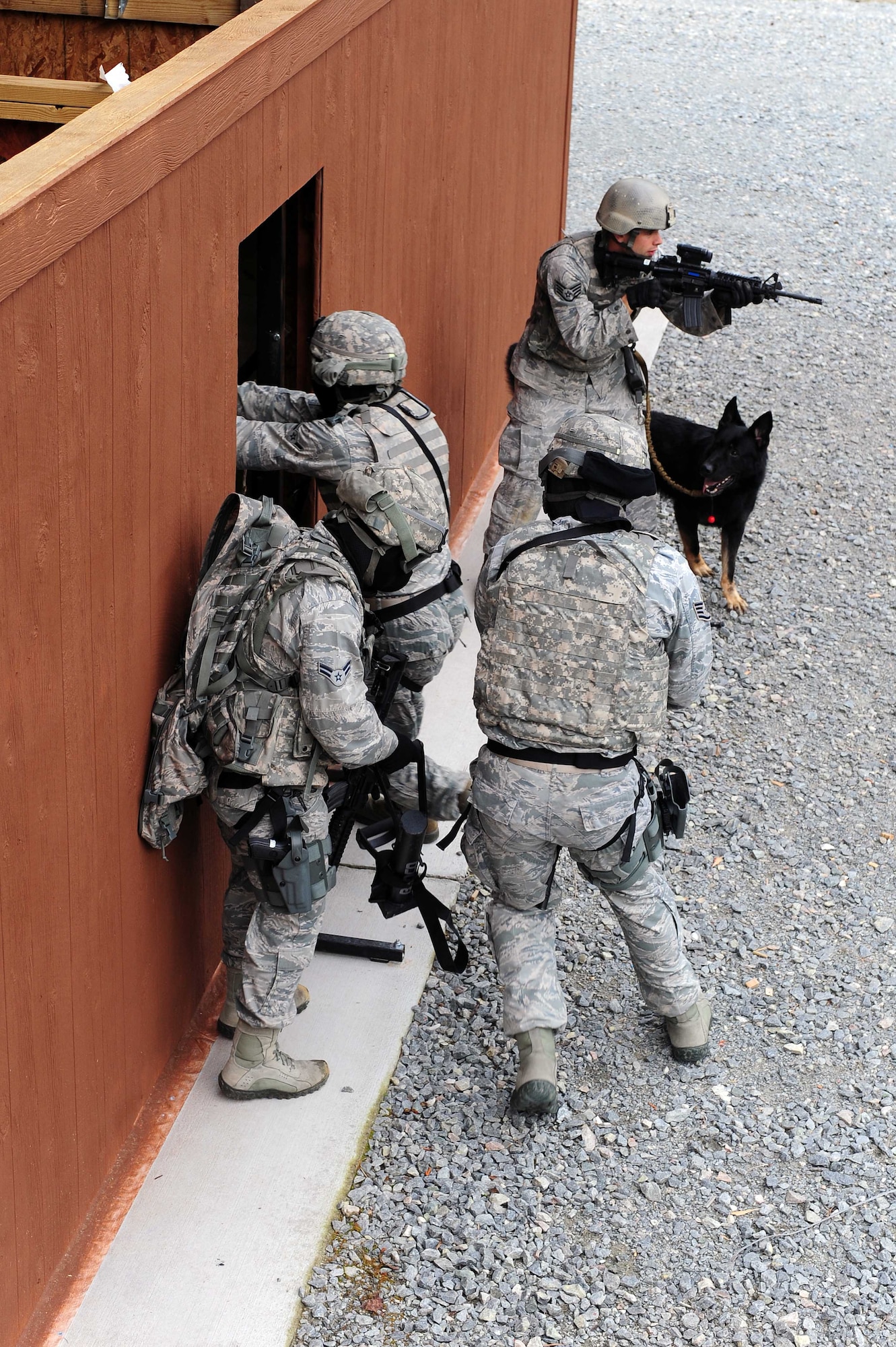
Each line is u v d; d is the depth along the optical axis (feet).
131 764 12.87
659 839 14.93
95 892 12.30
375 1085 15.42
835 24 95.81
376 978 17.08
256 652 12.89
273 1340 12.41
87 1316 12.42
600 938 18.34
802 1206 14.43
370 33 18.86
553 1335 12.82
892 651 26.53
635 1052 16.42
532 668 13.79
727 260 50.21
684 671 14.35
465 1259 13.48
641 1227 14.08
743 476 26.18
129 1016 13.71
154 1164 14.12
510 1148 14.92
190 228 12.82
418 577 17.11
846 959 18.22
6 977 10.53
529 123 33.65
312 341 16.81
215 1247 13.26
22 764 10.41
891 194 59.93
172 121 11.89
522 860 14.61
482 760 14.60
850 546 30.60
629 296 23.90
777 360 41.57
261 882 13.62
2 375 9.34
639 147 65.98
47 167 9.86
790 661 26.00
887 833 21.07
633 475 13.85
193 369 13.39
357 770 14.19
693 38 90.99
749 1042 16.70
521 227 34.24
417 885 14.93
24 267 9.37
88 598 11.35
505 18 28.94
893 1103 15.85
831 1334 13.02
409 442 16.53
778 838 20.79
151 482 12.58
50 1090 11.75
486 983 17.31
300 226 17.62
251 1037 14.64
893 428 37.14
